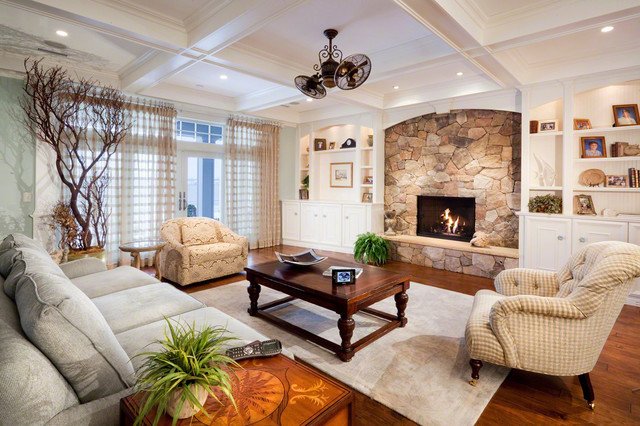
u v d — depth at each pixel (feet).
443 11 8.54
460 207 18.44
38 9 8.50
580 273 7.72
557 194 14.78
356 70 9.72
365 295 8.72
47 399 3.51
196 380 3.41
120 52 12.70
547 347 6.69
